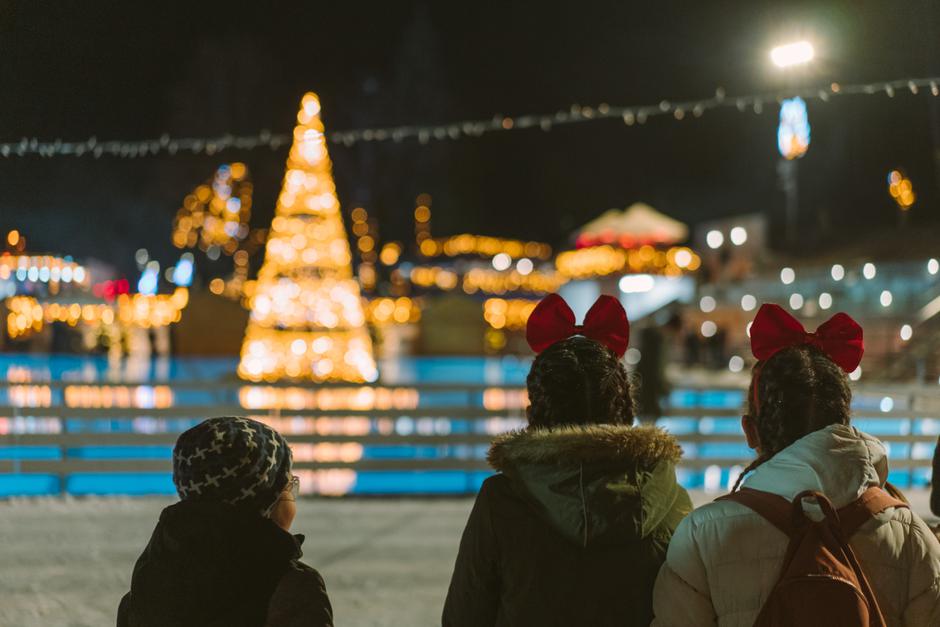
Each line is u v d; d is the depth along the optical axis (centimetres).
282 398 1338
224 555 195
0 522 757
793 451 205
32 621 506
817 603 186
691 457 1012
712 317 3106
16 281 1309
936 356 1952
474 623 221
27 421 1259
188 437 204
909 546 203
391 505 860
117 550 668
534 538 210
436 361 3044
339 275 1870
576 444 206
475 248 3772
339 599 557
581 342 233
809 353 221
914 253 2367
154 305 2722
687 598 202
